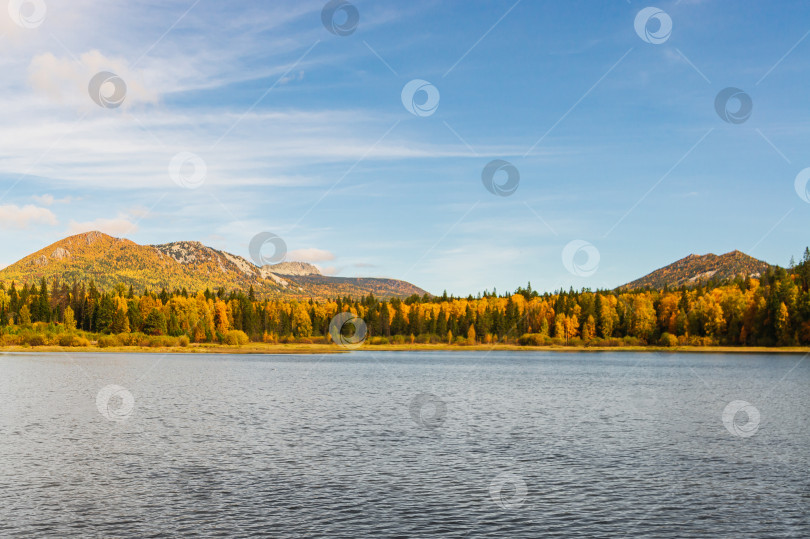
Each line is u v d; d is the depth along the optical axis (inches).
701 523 932.6
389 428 1753.2
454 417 2004.2
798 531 903.1
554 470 1246.3
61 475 1170.0
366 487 1106.1
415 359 6299.2
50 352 6250.0
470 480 1162.0
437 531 888.9
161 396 2536.9
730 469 1264.8
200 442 1510.8
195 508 978.1
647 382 3479.3
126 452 1382.9
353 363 5472.4
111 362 4785.9
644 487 1125.1
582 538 868.6
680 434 1690.5
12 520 914.7
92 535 859.4
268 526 900.0
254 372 4042.8
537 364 5349.4
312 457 1347.2
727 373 4128.9
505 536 872.3
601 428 1790.1
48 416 1927.9
